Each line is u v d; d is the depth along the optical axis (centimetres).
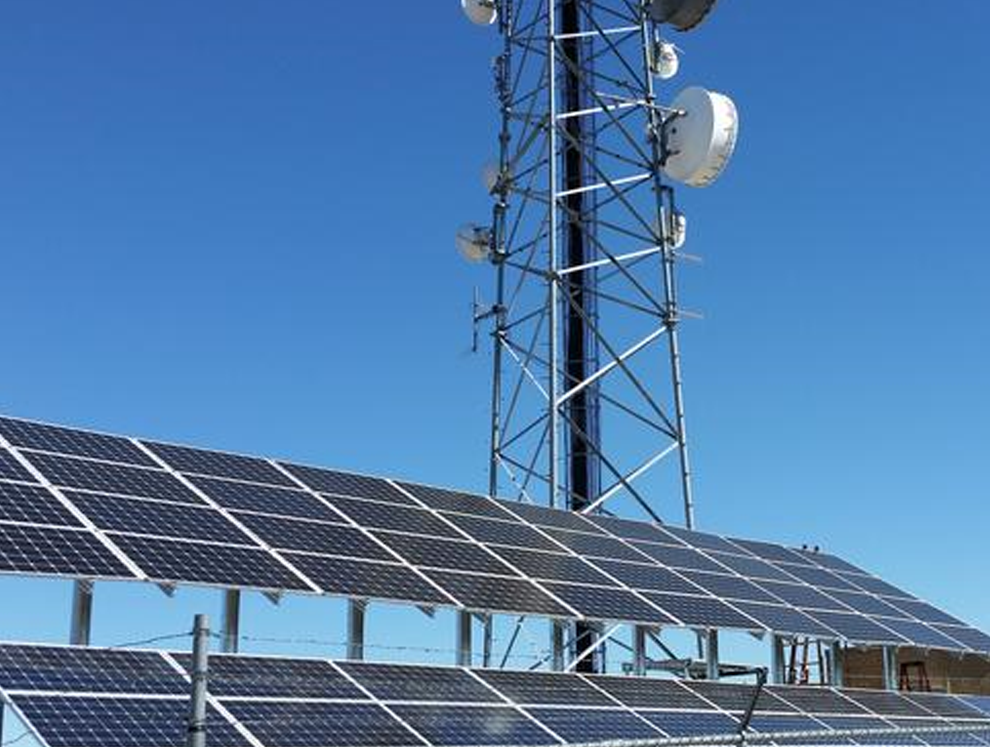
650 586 3331
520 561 3130
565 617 2919
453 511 3272
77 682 2109
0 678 2041
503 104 4672
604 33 4659
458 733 2402
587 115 4694
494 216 4641
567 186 4656
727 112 4491
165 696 2164
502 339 4541
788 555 4303
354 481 3161
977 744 3494
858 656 4519
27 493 2444
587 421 4588
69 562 2278
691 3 4512
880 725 3366
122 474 2681
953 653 4084
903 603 4291
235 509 2742
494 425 4491
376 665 2586
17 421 2705
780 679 3584
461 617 2834
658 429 4353
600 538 3553
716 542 4053
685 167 4488
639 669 3166
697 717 2922
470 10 5031
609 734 2627
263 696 2286
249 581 2467
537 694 2741
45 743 1923
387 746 2261
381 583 2689
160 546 2461
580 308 4556
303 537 2759
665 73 4784
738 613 3412
